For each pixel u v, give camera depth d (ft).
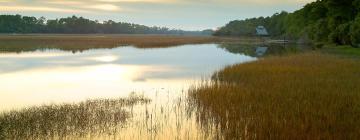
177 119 57.77
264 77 94.38
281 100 65.41
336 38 238.07
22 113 59.16
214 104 64.08
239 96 68.74
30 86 91.91
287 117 54.24
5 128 50.88
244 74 101.50
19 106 67.10
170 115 60.29
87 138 48.52
